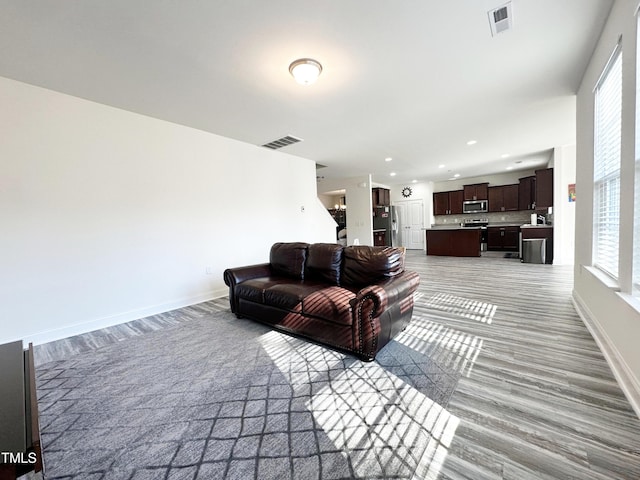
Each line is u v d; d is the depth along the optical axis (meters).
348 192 8.38
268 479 1.16
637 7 1.54
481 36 2.09
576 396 1.60
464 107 3.36
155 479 1.18
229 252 4.36
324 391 1.75
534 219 6.53
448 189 9.68
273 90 2.79
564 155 5.45
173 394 1.77
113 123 3.12
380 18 1.86
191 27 1.89
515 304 3.31
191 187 3.85
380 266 2.64
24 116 2.57
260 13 1.78
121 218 3.19
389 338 2.28
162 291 3.56
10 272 2.52
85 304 2.93
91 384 1.91
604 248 2.39
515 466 1.17
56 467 1.25
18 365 1.41
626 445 1.25
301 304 2.48
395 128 4.02
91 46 2.07
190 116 3.43
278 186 5.22
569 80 2.80
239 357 2.25
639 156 1.62
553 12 1.88
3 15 1.73
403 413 1.53
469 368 1.95
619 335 1.82
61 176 2.78
